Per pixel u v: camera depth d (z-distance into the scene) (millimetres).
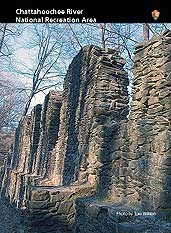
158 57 4336
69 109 8320
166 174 3783
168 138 3826
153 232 3172
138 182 4445
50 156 9703
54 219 5566
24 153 14484
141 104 4582
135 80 4828
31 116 13828
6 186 16266
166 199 3721
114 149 5266
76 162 6953
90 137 6277
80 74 7566
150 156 4199
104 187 5457
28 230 5445
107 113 6098
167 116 3924
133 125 4746
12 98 28109
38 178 9812
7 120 28312
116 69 6414
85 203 5055
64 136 8469
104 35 16062
